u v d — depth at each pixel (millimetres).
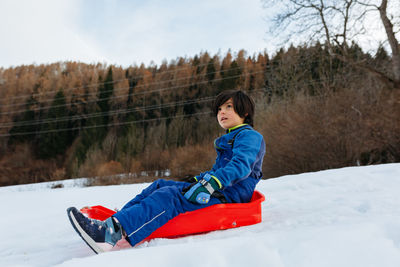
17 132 25391
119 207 3037
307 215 1388
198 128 17344
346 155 8227
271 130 9539
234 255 688
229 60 23438
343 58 9836
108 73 27516
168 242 1083
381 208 1426
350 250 685
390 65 9641
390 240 739
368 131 8008
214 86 23062
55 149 23906
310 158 8469
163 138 16922
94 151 18047
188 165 13695
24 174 22609
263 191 2688
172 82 24812
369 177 2633
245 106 1516
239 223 1279
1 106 26500
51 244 1478
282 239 760
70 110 26000
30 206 4227
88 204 3736
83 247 1298
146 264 665
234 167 1255
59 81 27750
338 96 8961
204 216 1207
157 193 1160
